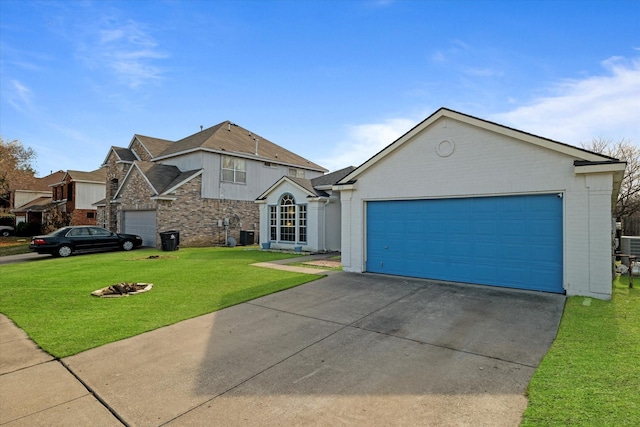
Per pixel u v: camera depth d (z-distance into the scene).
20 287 8.63
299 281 9.04
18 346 4.85
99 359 4.43
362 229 10.34
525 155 7.74
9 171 29.47
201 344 4.93
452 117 8.65
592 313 5.95
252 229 23.45
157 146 25.28
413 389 3.58
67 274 10.47
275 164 25.16
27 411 3.26
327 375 3.94
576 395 3.27
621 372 3.72
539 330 5.27
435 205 9.14
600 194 6.93
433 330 5.40
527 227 7.81
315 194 16.41
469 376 3.85
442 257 9.02
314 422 3.01
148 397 3.50
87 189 32.84
